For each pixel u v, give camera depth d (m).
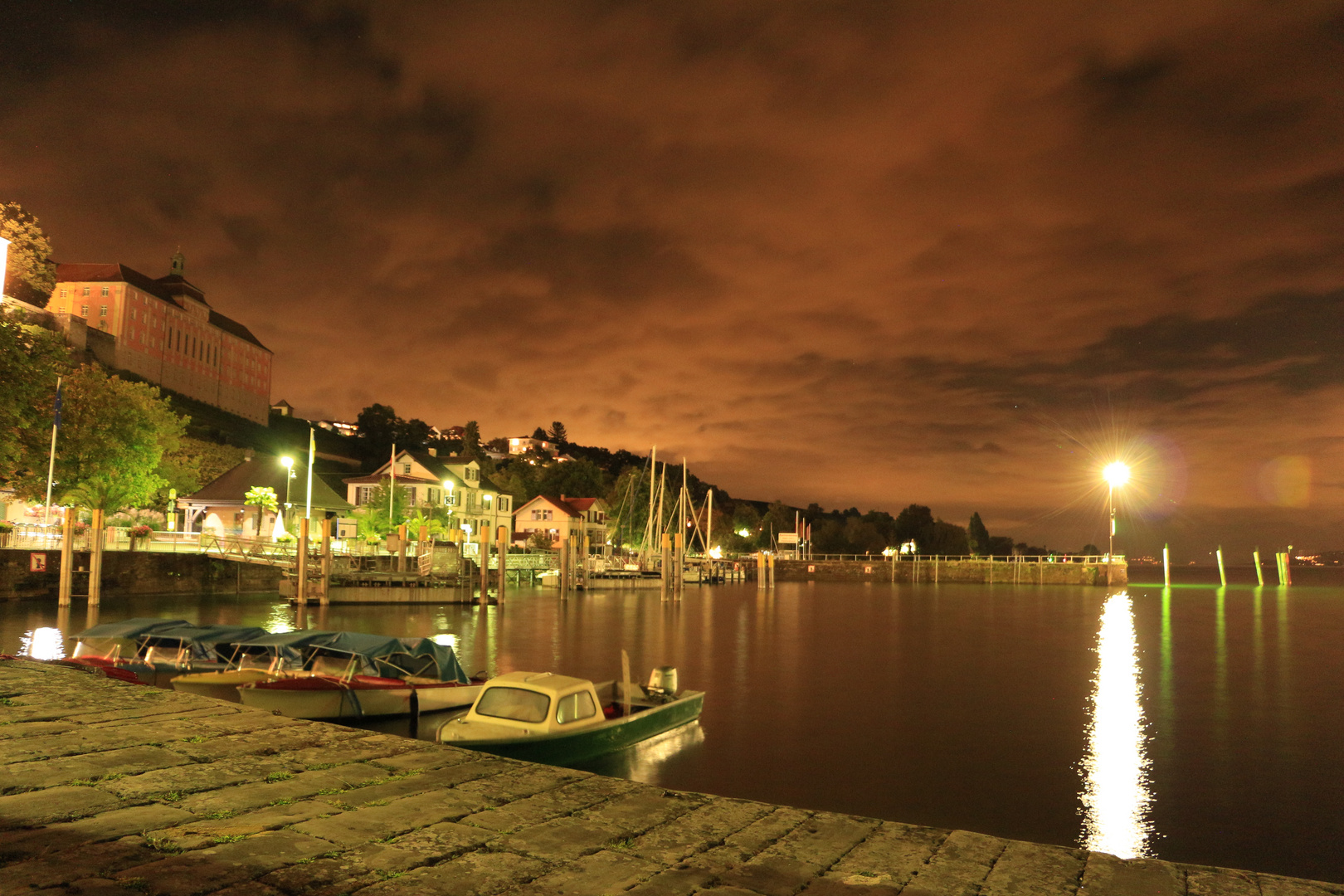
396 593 59.41
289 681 20.91
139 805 5.80
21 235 45.31
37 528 56.38
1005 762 21.34
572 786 6.65
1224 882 5.05
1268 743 23.84
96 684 10.05
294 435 167.38
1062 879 5.09
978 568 141.88
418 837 5.41
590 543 120.62
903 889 4.88
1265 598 114.00
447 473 101.75
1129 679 35.81
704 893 4.75
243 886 4.54
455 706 23.09
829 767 20.75
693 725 23.64
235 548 63.25
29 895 4.27
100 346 119.12
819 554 168.50
